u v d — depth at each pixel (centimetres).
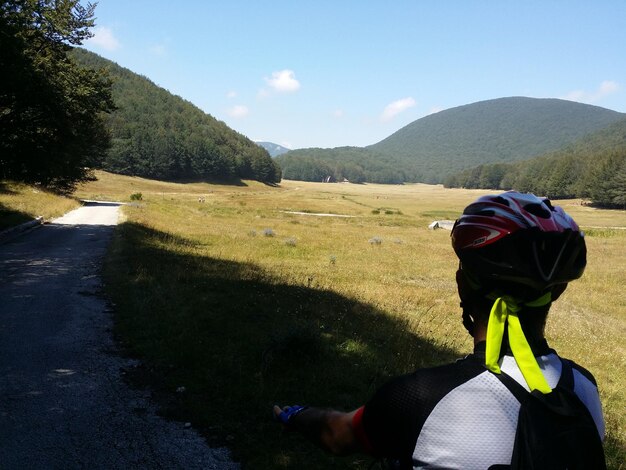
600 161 15412
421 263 2233
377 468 253
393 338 828
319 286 1295
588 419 109
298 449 418
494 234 113
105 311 826
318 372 588
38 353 622
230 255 1780
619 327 1338
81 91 3039
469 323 131
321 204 10344
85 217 2962
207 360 603
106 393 512
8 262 1288
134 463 390
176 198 9144
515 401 104
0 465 377
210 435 437
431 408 106
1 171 3416
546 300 117
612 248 3859
